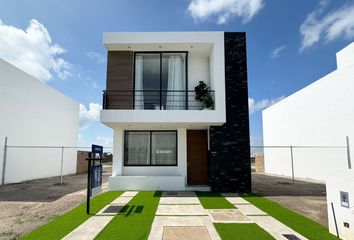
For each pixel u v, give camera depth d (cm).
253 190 970
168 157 1007
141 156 1009
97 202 713
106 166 2523
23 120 1320
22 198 816
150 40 917
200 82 970
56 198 813
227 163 921
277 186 1102
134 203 699
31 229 483
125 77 945
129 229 469
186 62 988
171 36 920
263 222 517
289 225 495
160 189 938
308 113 1448
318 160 1357
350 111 1114
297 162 1573
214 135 932
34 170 1417
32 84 1399
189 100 988
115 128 1002
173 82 976
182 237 427
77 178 1511
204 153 1034
